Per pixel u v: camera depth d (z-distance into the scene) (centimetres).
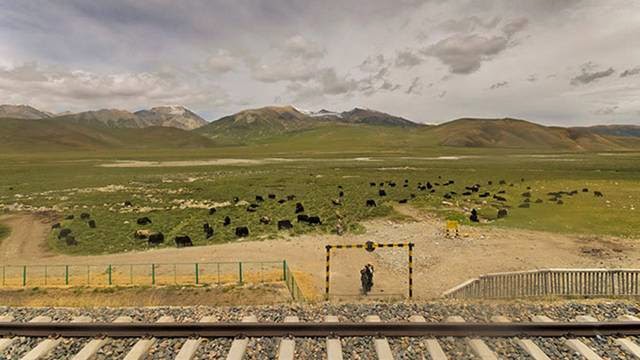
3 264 2797
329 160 13588
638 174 7756
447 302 1235
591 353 884
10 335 975
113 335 964
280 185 6744
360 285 2281
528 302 1227
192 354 896
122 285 2217
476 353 897
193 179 7669
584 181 6731
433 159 13962
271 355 888
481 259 2739
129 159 14762
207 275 2431
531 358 876
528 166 10169
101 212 4488
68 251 3112
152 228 3772
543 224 3728
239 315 1099
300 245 3144
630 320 1027
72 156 17462
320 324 958
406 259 2772
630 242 3056
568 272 1576
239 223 3966
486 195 5338
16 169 9925
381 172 8962
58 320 1067
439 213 4353
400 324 959
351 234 3500
